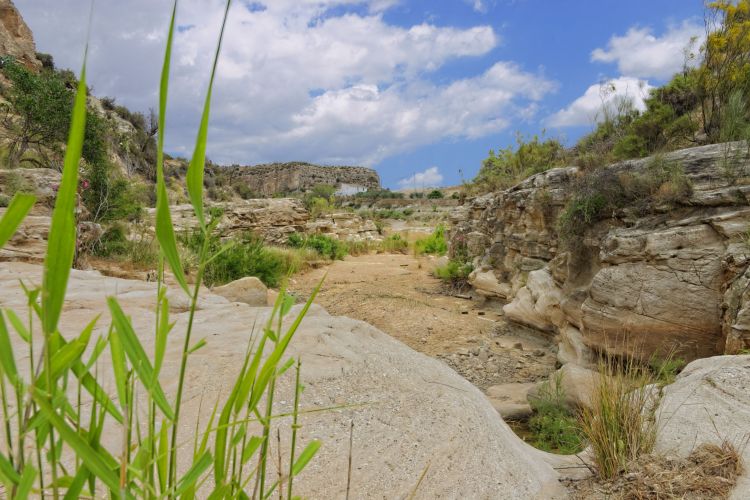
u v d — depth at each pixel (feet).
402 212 182.29
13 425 6.38
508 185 47.26
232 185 194.70
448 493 7.20
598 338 20.67
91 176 39.22
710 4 26.61
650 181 21.71
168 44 1.34
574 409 16.10
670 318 18.71
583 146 35.58
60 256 1.22
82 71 1.16
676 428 9.57
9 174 30.73
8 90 63.82
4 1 130.62
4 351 1.45
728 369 12.21
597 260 24.06
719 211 18.93
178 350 11.23
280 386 9.84
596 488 8.15
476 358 25.72
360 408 9.47
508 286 35.65
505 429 10.71
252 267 41.70
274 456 7.28
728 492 7.28
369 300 38.91
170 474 1.99
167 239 1.51
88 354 9.41
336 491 6.77
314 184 332.80
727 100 24.76
